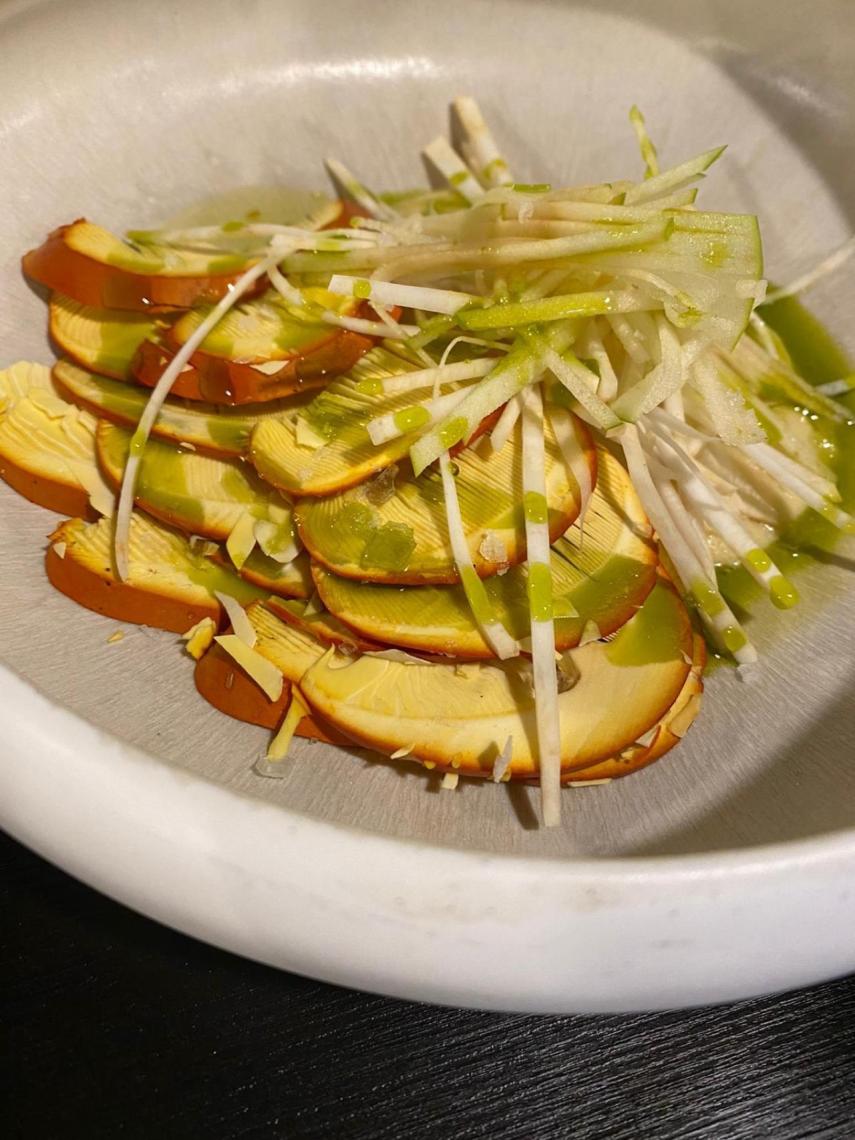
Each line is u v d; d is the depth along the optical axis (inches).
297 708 6.6
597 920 5.0
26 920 6.2
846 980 6.4
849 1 9.5
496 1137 5.8
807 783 6.7
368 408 7.2
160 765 5.2
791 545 8.4
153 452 7.5
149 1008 6.0
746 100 10.0
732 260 7.0
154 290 7.8
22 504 7.6
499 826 6.4
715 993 5.3
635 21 10.0
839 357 9.4
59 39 8.5
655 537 7.6
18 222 8.2
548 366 7.0
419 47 9.8
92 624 7.1
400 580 6.6
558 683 6.8
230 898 5.1
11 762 5.2
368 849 5.0
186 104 9.1
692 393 7.8
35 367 7.9
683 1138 5.8
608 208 7.2
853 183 9.6
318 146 9.7
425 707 6.6
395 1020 6.1
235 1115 5.7
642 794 6.7
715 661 7.5
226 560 7.3
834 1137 5.9
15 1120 5.6
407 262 7.6
